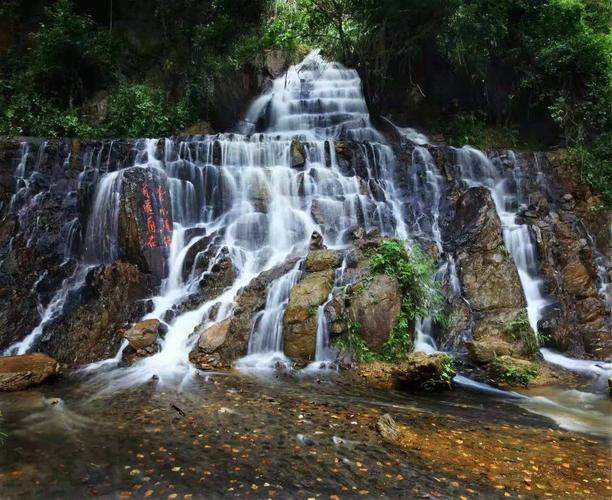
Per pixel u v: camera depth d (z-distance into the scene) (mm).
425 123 17078
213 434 5254
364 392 6902
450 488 4285
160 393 6594
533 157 13578
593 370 8383
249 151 12391
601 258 11680
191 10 18156
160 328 8680
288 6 19219
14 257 10328
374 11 14977
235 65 17344
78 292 9891
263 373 7570
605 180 13109
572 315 10156
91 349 8320
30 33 16922
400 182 12750
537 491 4305
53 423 5547
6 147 11891
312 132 16078
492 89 16656
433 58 16688
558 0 15023
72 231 11109
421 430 5586
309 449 4953
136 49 18281
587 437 5594
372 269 8891
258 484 4234
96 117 16078
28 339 8914
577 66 14789
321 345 8172
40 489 4117
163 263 10148
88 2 19016
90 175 11938
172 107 15953
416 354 7629
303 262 9625
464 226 11000
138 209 10156
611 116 14469
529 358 8641
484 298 9523
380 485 4289
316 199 11547
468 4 14109
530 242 11164
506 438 5473
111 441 5059
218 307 9055
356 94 17078
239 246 10914
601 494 4293
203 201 11625
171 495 4031
